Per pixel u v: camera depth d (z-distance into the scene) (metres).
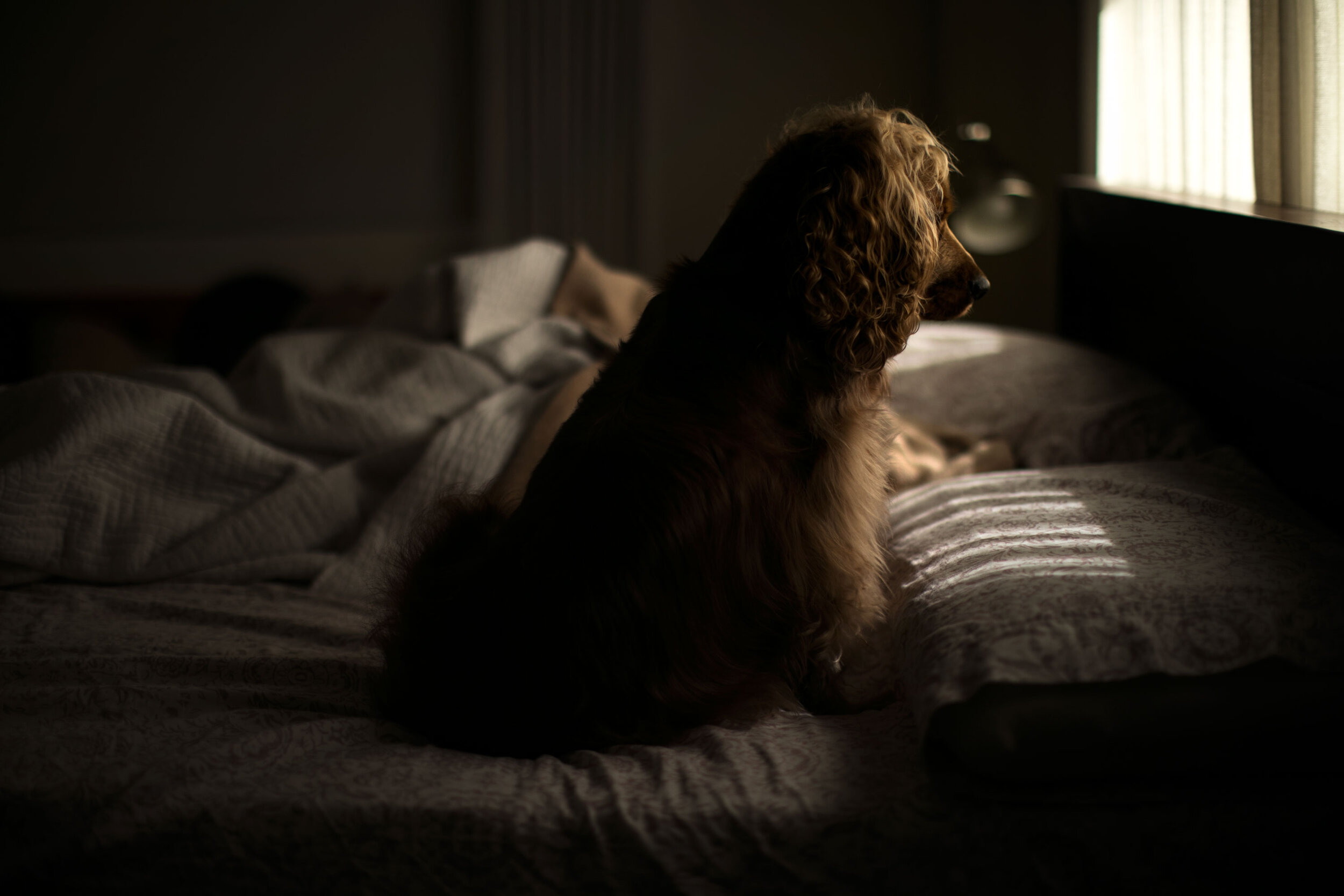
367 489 2.06
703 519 1.31
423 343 2.33
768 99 4.88
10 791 1.17
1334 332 1.45
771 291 1.39
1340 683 1.11
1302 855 1.08
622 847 1.09
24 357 4.02
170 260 4.63
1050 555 1.31
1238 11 2.05
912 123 1.53
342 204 4.84
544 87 4.71
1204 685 1.11
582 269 2.59
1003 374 2.33
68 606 1.75
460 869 1.11
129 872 1.12
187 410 2.02
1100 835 1.09
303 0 4.65
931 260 1.41
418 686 1.35
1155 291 2.23
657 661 1.30
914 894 1.09
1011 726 1.09
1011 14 3.87
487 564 1.35
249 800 1.14
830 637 1.43
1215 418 1.96
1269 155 1.84
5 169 4.58
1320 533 1.39
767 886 1.09
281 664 1.51
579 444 1.37
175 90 4.64
